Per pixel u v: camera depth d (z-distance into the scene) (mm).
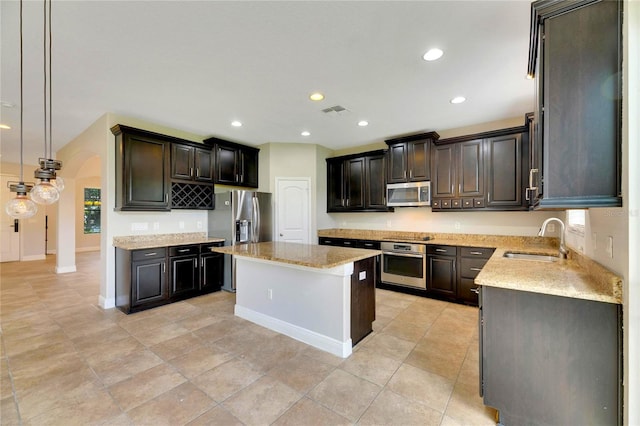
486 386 1712
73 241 6000
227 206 4492
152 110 3506
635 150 1261
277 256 2648
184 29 1979
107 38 2074
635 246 1294
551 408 1561
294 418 1737
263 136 4723
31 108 3410
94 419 1725
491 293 1700
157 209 3885
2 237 7039
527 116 3172
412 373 2217
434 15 1852
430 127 4207
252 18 1872
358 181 5129
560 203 1411
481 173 3838
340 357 2455
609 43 1333
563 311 1530
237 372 2227
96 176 8703
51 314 3475
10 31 1974
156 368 2283
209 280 4336
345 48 2215
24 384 2072
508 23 1926
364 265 2840
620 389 1408
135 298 3506
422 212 4777
